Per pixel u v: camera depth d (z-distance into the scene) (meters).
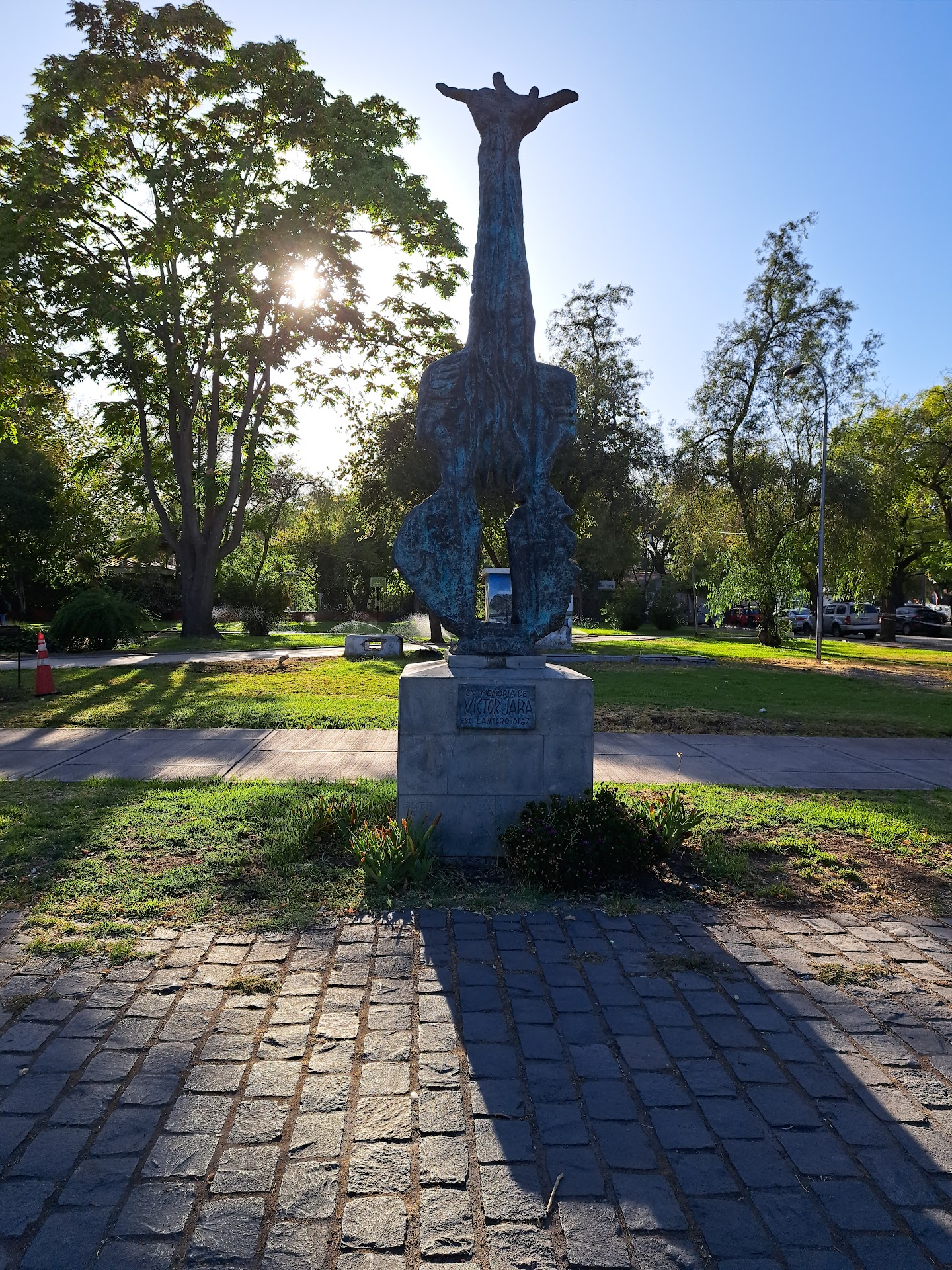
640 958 4.54
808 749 10.52
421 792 6.00
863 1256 2.51
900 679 19.31
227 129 23.16
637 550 45.16
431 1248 2.48
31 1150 2.91
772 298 28.39
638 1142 3.01
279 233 21.66
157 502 25.75
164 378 24.56
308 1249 2.48
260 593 39.34
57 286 22.58
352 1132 3.00
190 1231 2.55
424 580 6.26
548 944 4.69
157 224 22.73
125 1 21.47
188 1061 3.45
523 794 6.00
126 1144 2.94
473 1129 3.04
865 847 6.60
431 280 24.55
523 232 6.21
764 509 28.86
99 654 21.86
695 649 28.16
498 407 6.16
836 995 4.17
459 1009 3.93
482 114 6.12
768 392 28.30
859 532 27.47
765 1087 3.37
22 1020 3.78
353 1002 3.96
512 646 6.27
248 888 5.36
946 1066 3.56
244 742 10.20
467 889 5.44
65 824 6.51
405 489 28.36
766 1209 2.69
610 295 31.78
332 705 12.85
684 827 6.13
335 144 22.25
